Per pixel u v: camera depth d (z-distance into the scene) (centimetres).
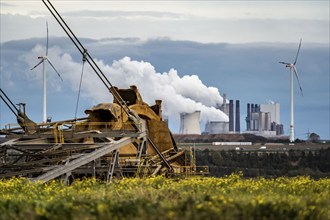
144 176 5350
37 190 3969
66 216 2719
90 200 3241
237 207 2772
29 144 5531
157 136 6856
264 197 3328
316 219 2777
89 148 5266
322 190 4050
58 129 5756
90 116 6181
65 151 5184
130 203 2970
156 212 2673
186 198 3189
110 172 5244
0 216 2859
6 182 4394
